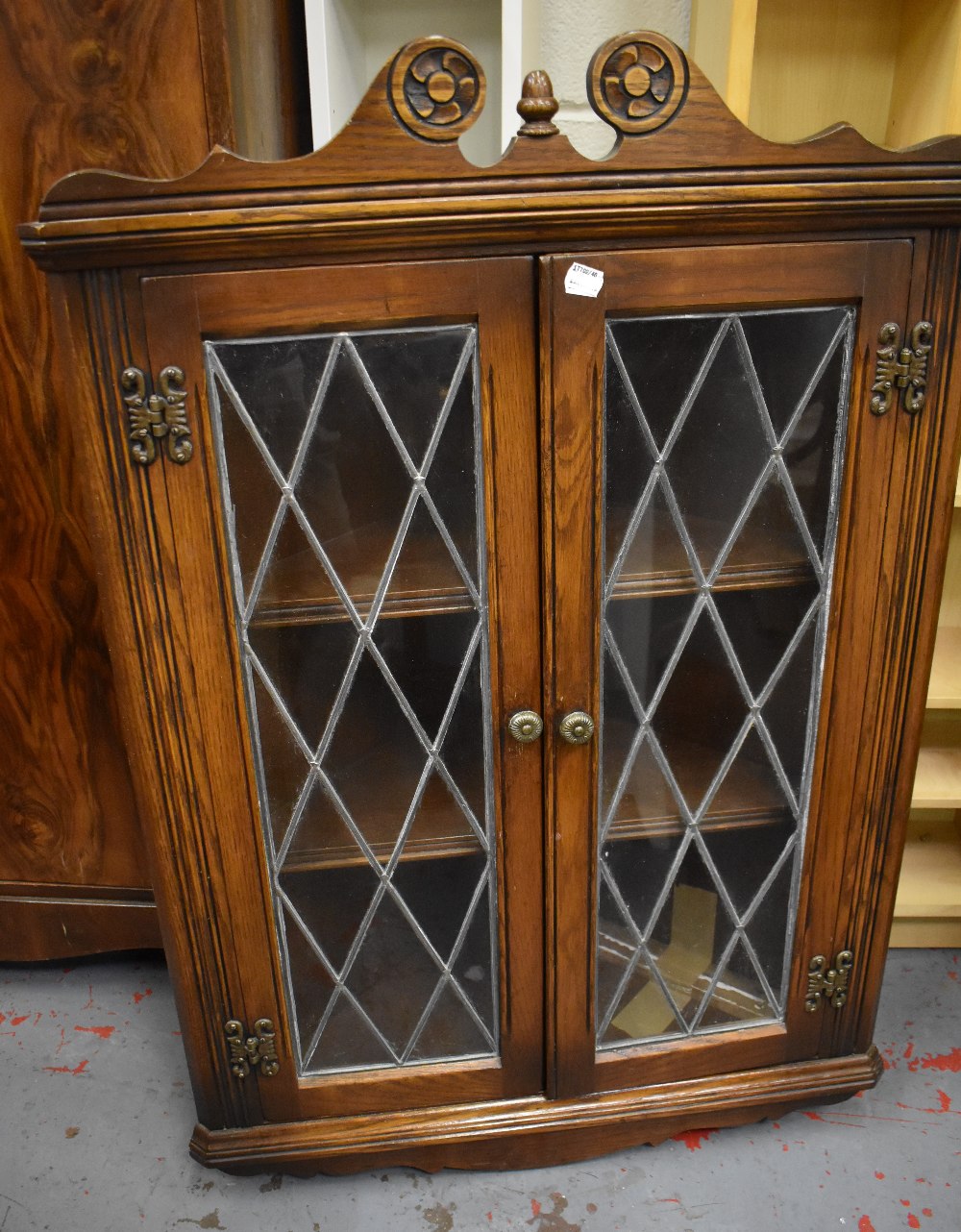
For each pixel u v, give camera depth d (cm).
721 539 89
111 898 135
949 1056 125
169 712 89
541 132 73
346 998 103
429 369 81
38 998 138
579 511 85
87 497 81
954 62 99
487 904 100
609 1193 110
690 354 83
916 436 87
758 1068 112
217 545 84
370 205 73
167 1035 132
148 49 93
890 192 77
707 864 102
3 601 117
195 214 73
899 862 103
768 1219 106
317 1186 112
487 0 118
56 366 106
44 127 96
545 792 94
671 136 74
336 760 93
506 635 89
